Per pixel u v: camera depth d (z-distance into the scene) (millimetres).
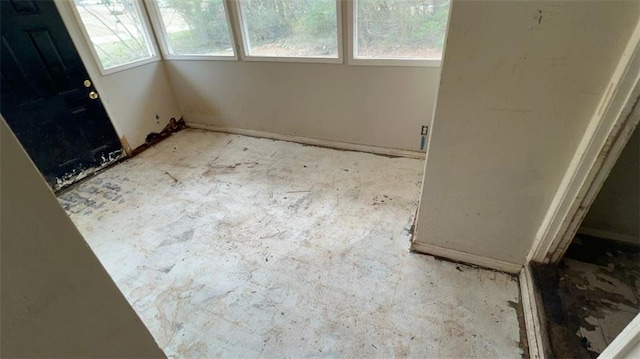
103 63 2881
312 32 2660
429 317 1474
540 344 1244
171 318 1558
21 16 2273
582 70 1049
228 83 3285
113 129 3023
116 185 2721
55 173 2637
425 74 2455
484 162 1393
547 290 1401
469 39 1139
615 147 1103
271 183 2619
